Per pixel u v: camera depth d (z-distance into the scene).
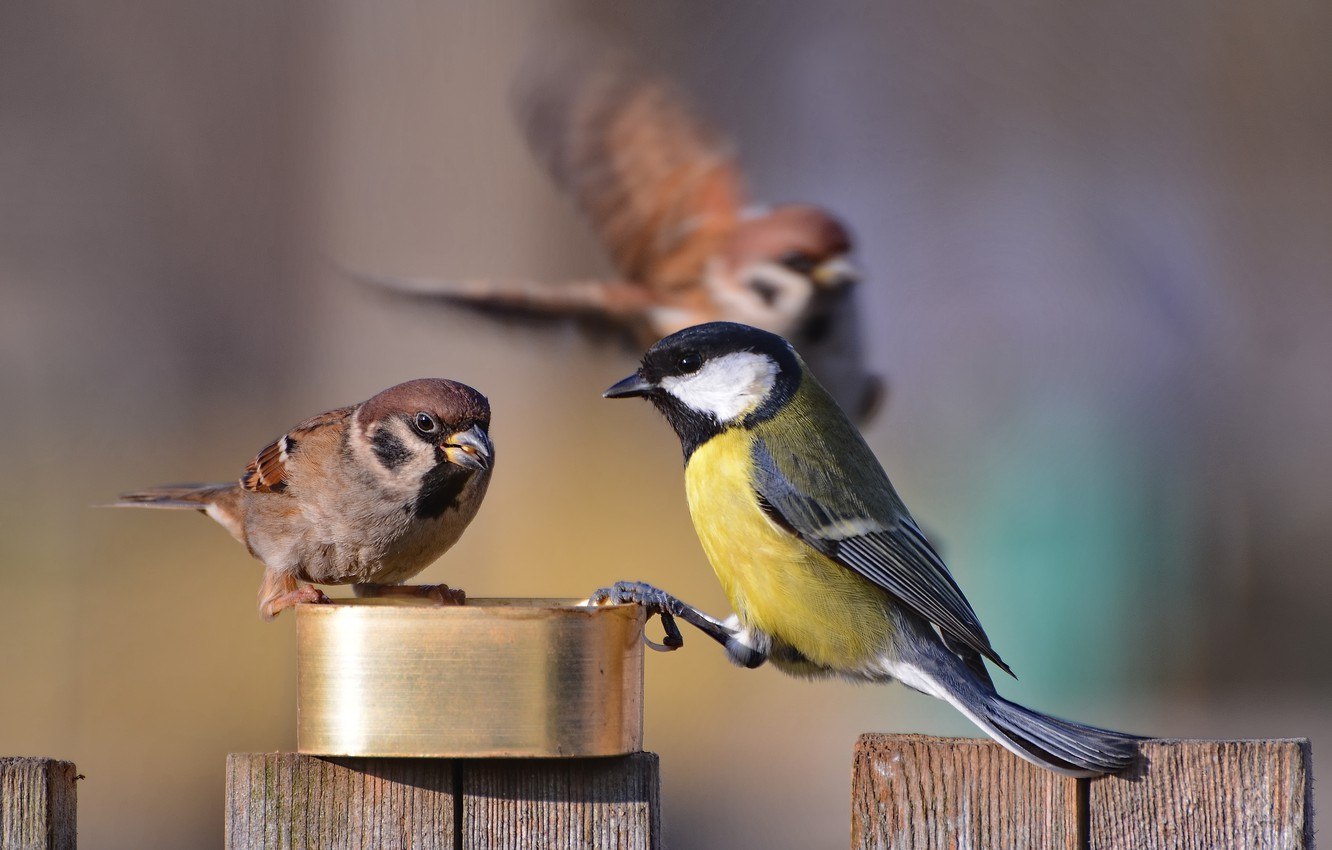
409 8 19.53
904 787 4.03
